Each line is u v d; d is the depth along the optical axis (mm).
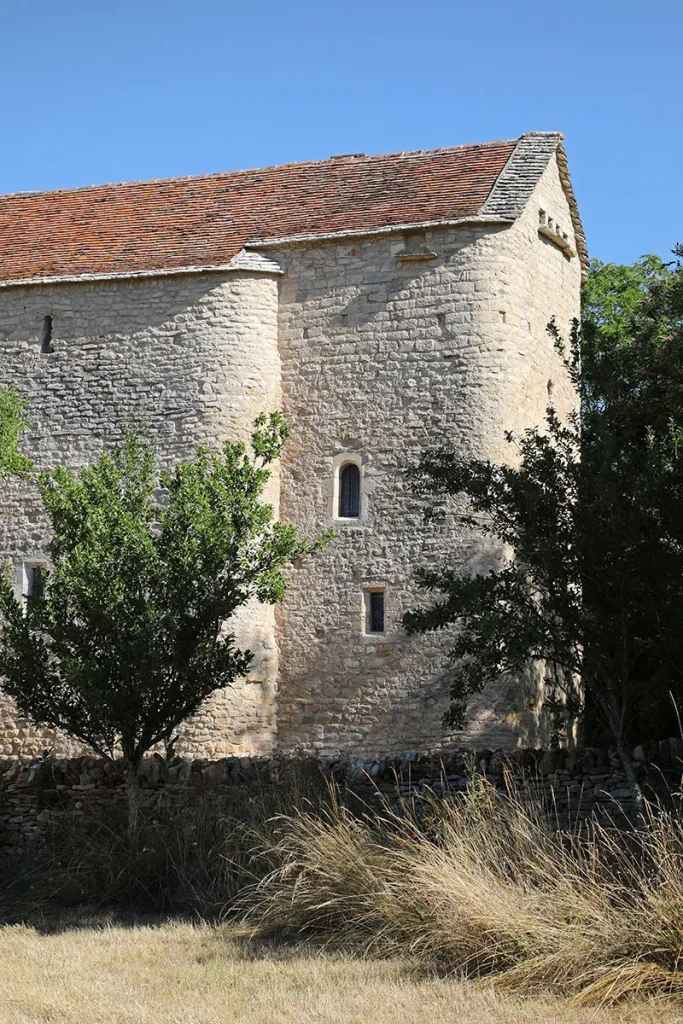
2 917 13961
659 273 32125
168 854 14641
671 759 13906
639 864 11539
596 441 14641
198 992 10367
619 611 13688
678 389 14578
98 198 26062
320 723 21531
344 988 10328
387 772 15531
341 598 21734
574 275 25266
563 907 10812
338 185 24125
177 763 16547
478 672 14047
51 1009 9875
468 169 23359
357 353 22188
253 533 16281
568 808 13484
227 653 16172
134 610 15578
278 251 22953
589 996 9773
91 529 15758
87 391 22922
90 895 14688
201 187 25453
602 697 14102
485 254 21656
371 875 12344
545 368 23094
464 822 12672
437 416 21516
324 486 22094
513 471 14414
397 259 22094
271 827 14242
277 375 22656
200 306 22500
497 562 20797
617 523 13023
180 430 22250
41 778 16938
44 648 16078
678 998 9688
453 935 11031
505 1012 9508
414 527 21406
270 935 12391
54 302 23406
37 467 23000
